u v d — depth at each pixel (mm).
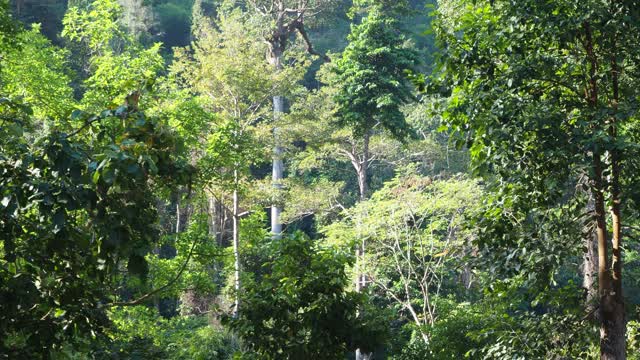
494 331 10469
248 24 35312
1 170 5668
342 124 31281
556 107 9227
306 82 49656
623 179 9664
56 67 20625
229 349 22391
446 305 24578
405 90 30391
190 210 32000
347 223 30406
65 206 5594
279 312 10547
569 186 9711
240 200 27750
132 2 48469
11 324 6207
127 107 5992
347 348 10695
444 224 29844
